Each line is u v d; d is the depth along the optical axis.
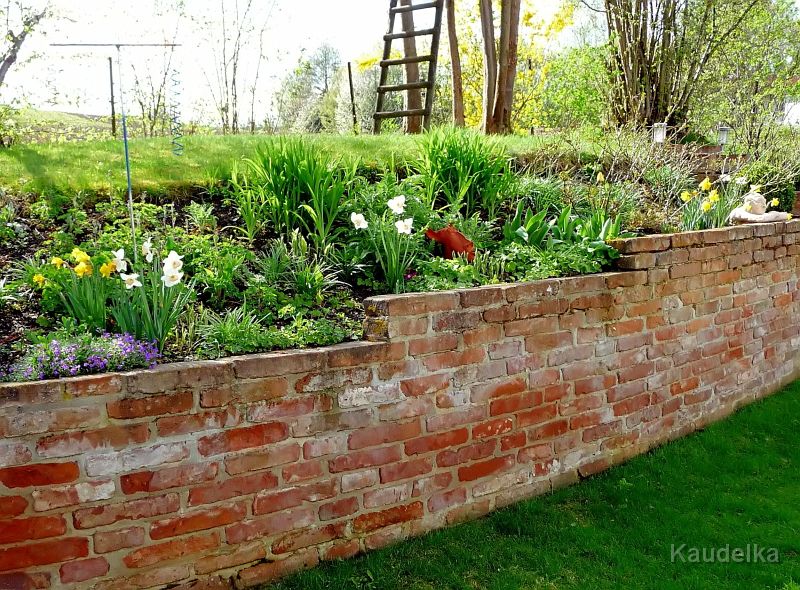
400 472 3.30
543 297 3.79
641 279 4.35
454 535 3.41
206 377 2.72
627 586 3.11
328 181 4.66
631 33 11.12
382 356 3.18
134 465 2.62
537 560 3.26
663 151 7.70
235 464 2.83
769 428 4.98
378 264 4.33
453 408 3.46
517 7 10.75
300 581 2.95
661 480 4.13
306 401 2.98
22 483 2.45
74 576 2.56
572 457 4.05
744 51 13.02
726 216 5.83
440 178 5.51
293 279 4.00
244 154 5.88
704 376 4.96
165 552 2.71
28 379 2.60
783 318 5.82
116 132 9.52
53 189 4.62
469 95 19.34
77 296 3.21
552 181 6.20
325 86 25.44
